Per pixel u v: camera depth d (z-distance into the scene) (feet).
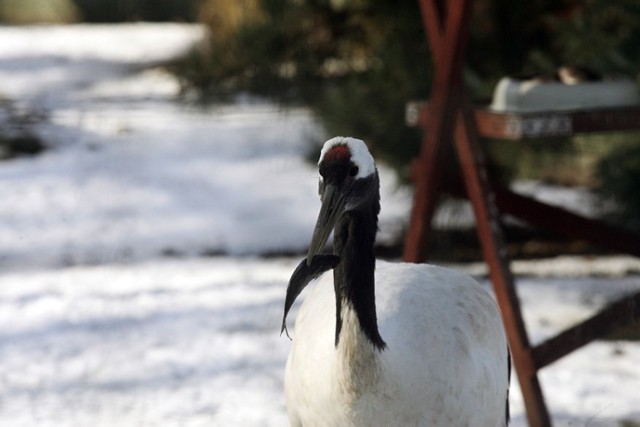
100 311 35.04
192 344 31.24
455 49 23.84
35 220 50.19
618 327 22.43
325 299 17.63
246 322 33.30
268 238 46.62
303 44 42.73
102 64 98.63
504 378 18.51
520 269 39.52
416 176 25.16
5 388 28.09
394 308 16.55
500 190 25.90
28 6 133.18
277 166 60.80
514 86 24.54
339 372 15.66
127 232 47.96
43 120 73.61
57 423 25.59
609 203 39.27
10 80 91.30
